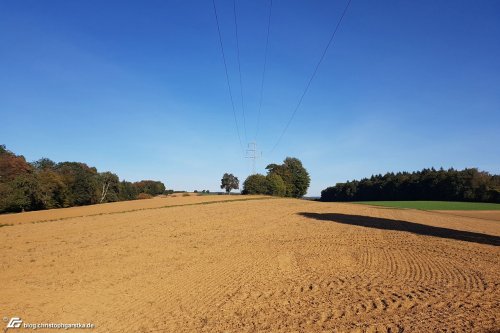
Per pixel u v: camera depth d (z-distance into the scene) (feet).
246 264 53.93
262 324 29.22
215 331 28.17
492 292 36.45
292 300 35.78
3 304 35.81
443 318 28.81
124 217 121.70
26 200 206.69
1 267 52.54
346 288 39.68
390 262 53.52
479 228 105.81
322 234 84.99
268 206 165.27
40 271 50.03
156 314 32.76
